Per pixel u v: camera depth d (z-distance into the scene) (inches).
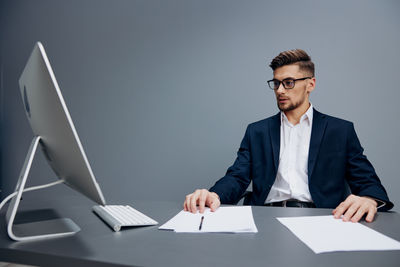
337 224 29.3
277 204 58.2
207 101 84.4
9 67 103.2
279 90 57.7
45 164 97.4
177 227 28.1
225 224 29.0
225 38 83.3
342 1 75.3
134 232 27.0
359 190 52.3
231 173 58.4
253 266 18.9
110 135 92.5
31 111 28.0
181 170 86.0
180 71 86.9
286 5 78.7
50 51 99.3
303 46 77.6
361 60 74.3
